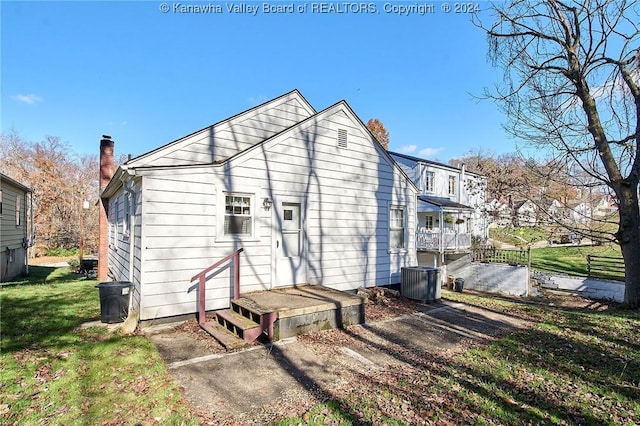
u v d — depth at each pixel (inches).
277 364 180.4
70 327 233.3
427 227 836.0
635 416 132.0
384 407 135.0
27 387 144.1
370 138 385.7
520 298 507.5
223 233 275.3
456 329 261.9
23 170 1120.2
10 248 527.2
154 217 244.4
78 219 1106.7
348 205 362.6
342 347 211.0
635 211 358.9
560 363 187.8
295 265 318.0
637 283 361.4
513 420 127.3
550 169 368.5
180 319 253.9
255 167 293.7
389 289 383.9
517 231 528.7
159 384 151.4
